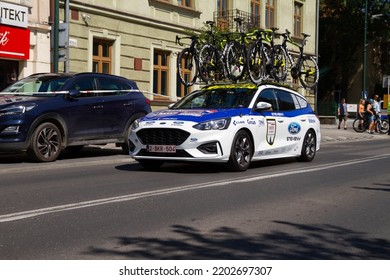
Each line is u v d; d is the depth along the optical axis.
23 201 6.75
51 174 9.47
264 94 10.75
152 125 9.16
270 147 10.52
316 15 31.59
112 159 12.20
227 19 24.92
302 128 11.73
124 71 20.19
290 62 15.02
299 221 5.91
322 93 52.06
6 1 16.17
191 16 23.48
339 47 49.66
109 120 12.64
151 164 10.12
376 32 47.44
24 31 16.91
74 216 5.92
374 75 50.84
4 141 10.69
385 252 4.79
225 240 5.04
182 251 4.66
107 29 19.36
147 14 21.11
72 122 11.77
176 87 22.88
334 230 5.56
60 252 4.57
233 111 9.73
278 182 8.70
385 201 7.25
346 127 31.73
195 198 7.09
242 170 9.78
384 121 27.69
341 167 11.22
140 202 6.76
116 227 5.45
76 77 12.19
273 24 29.34
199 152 8.98
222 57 13.45
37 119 11.05
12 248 4.68
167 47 22.22
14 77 17.06
